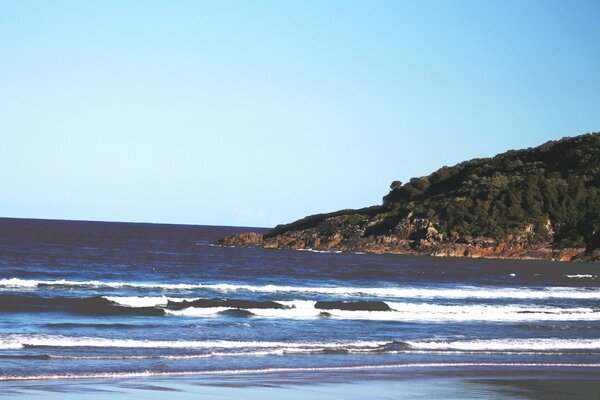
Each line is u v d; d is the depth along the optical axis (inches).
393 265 4384.8
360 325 1440.7
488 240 5792.3
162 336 1221.7
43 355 987.3
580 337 1365.7
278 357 1056.8
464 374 968.3
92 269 3056.1
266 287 2188.7
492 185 6314.0
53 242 5585.6
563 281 3376.0
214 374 911.0
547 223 5949.8
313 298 2023.9
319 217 7042.3
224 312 1566.2
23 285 2025.1
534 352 1176.8
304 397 799.1
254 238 6796.3
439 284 2915.8
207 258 4389.8
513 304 2007.9
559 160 6752.0
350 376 931.3
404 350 1156.5
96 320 1403.8
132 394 781.3
